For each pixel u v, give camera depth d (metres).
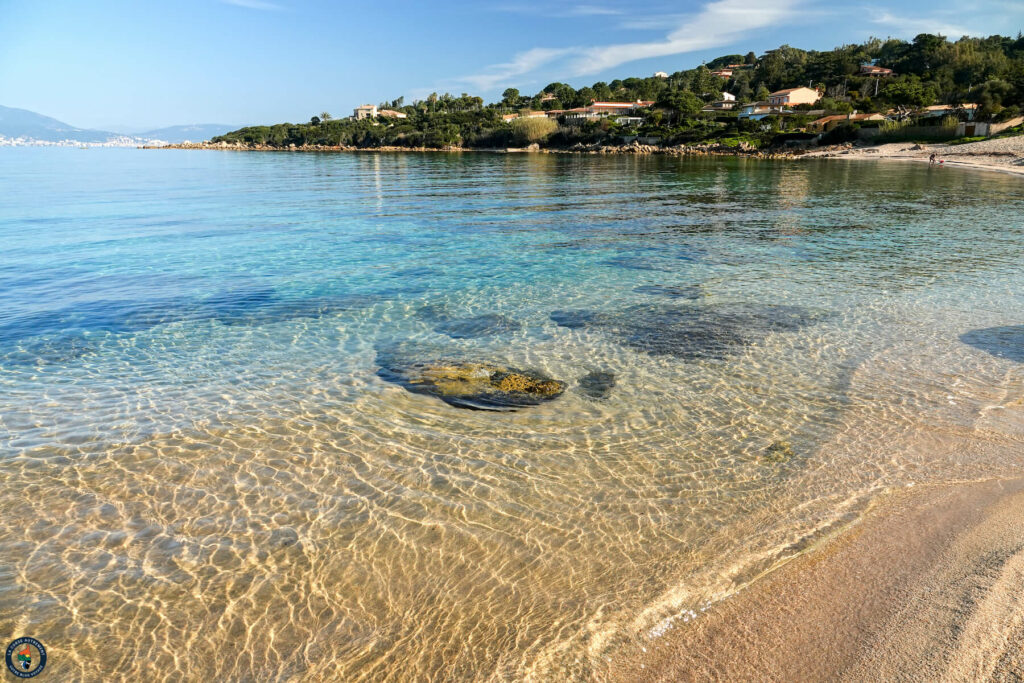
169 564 5.02
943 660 4.03
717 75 195.50
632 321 11.67
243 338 10.70
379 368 9.33
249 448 6.91
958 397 8.20
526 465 6.61
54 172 64.00
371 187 44.75
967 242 19.45
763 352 10.00
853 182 44.84
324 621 4.46
